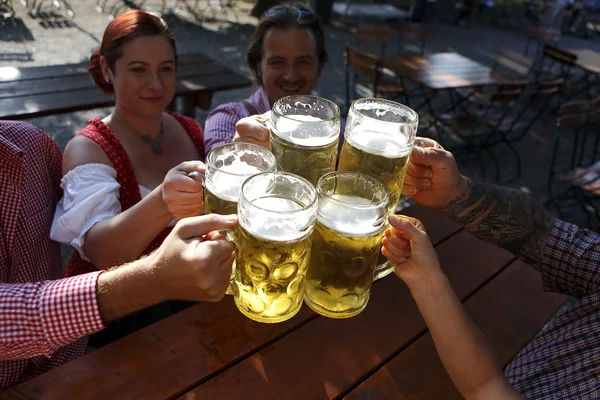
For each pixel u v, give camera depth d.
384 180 1.02
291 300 0.91
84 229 1.40
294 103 1.10
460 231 1.62
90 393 0.92
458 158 4.93
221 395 0.95
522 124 4.89
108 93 1.97
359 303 0.98
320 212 0.88
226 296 1.21
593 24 11.98
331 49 7.71
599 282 1.12
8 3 6.78
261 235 0.80
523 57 5.16
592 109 3.97
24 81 2.96
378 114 1.13
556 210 4.28
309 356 1.07
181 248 0.86
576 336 1.04
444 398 1.02
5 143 1.22
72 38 6.25
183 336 1.08
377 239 0.89
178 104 4.14
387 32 6.00
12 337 0.90
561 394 1.00
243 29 7.96
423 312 0.94
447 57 5.42
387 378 1.04
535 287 1.41
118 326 1.64
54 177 1.62
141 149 1.82
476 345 0.91
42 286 0.95
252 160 0.99
